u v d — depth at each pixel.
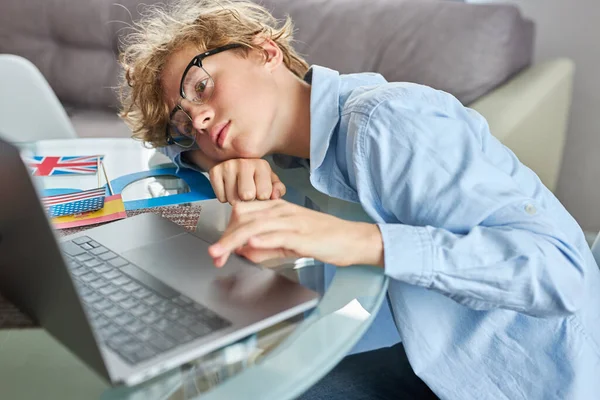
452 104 0.97
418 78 1.86
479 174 0.82
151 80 1.13
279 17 2.03
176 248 0.78
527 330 0.90
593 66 1.91
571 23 1.92
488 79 1.81
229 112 1.04
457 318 0.91
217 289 0.68
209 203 0.98
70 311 0.52
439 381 0.92
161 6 2.20
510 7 1.84
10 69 1.67
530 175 1.01
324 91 1.01
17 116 1.71
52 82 2.36
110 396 0.58
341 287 0.73
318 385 1.04
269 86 1.07
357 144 0.88
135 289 0.68
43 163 1.16
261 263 0.76
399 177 0.84
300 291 0.68
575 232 1.00
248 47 1.09
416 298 0.90
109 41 2.31
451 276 0.77
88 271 0.73
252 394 0.56
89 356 0.54
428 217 0.82
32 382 0.61
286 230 0.74
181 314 0.63
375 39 1.94
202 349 0.58
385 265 0.75
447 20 1.87
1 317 0.65
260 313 0.64
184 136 1.15
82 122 2.16
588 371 0.90
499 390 0.92
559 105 1.75
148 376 0.55
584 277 0.83
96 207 0.94
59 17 2.34
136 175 1.12
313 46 1.99
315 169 0.99
